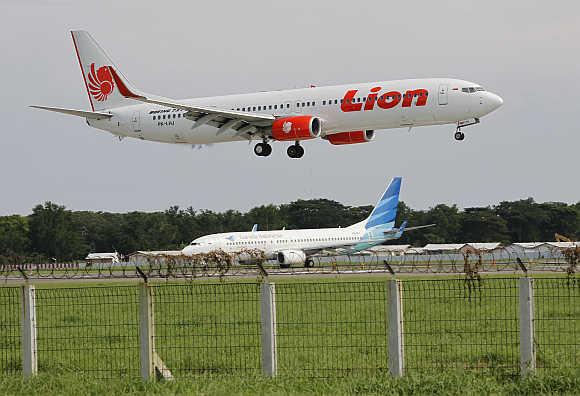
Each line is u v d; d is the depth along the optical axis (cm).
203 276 15725
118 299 12838
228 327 9256
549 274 15150
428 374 6159
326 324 8731
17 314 10825
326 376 6450
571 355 6894
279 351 7512
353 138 19400
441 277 15750
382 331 8575
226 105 19975
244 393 5756
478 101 17575
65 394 6059
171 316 10275
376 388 5872
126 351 8038
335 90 18750
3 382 6362
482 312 10006
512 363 6725
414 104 17875
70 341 8769
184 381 6200
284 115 19162
